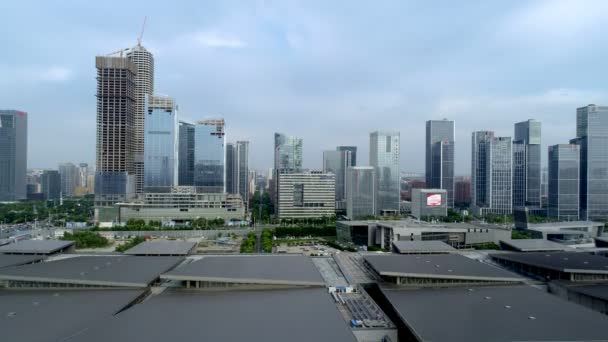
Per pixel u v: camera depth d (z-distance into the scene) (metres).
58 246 166.50
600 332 78.75
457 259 142.38
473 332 79.44
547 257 148.38
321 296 103.06
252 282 112.38
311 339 73.19
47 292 109.81
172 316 85.81
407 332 90.56
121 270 124.12
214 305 94.62
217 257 147.50
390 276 124.25
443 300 102.56
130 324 80.38
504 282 121.50
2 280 114.44
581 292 112.75
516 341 74.56
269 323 81.56
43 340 74.81
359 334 89.12
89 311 91.69
